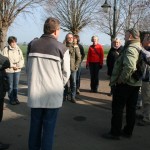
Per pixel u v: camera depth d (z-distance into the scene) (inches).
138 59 125.7
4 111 183.0
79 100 217.3
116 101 132.8
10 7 546.3
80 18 900.0
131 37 126.0
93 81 249.6
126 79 125.1
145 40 143.2
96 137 138.9
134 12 684.1
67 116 173.9
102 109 192.9
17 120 164.6
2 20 543.5
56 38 106.6
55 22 105.1
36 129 106.3
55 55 102.2
